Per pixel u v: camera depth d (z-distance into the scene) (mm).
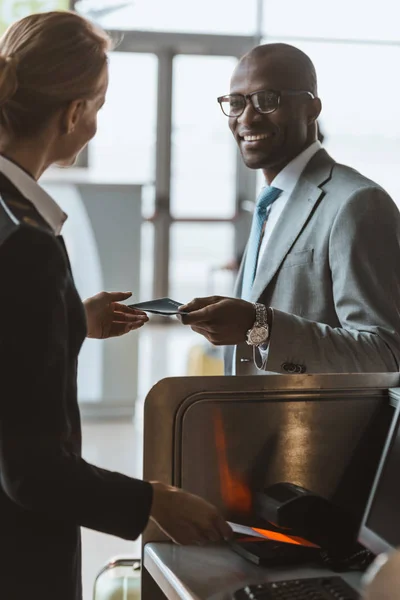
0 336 1196
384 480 1471
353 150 8641
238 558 1560
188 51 8289
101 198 5258
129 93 8258
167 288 8562
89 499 1234
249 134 2135
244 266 2281
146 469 1633
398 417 1494
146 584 1657
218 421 1652
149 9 8133
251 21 8312
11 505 1320
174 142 8406
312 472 1705
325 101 8531
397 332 1894
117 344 5395
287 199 2148
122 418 5465
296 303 2021
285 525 1554
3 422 1199
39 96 1328
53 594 1356
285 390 1680
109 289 5316
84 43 1357
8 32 1370
